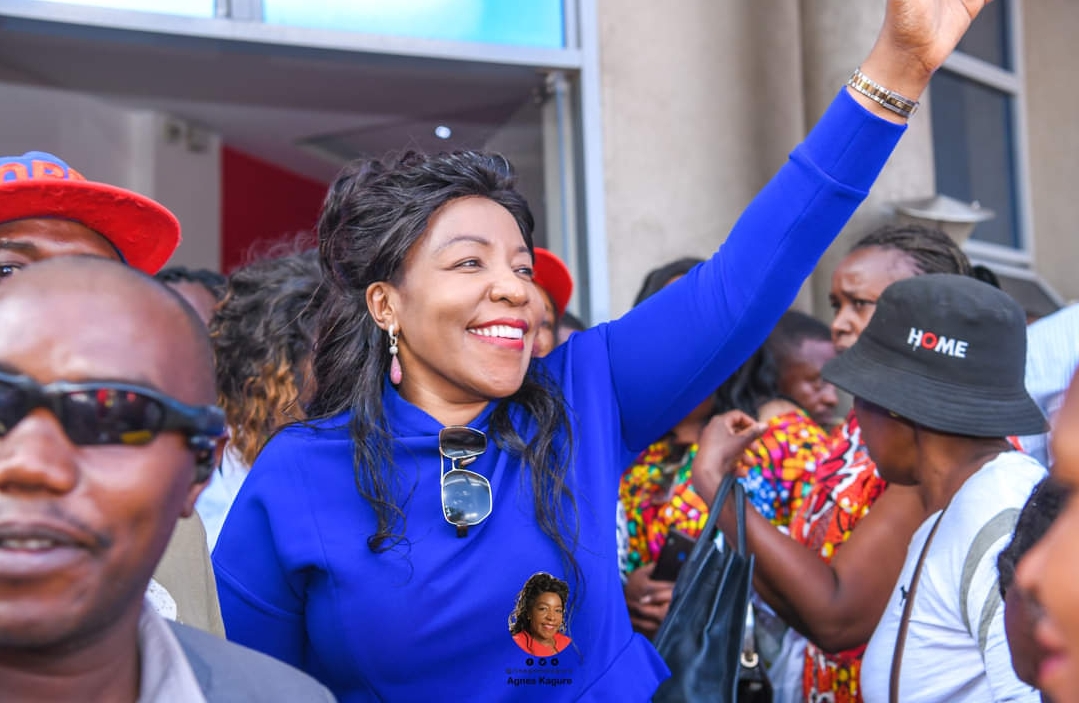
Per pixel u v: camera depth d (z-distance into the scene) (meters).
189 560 1.45
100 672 0.88
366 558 1.50
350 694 1.53
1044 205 7.20
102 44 4.63
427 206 1.54
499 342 1.54
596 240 4.26
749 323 1.58
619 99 4.48
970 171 6.72
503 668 1.48
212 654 1.04
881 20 4.81
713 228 4.67
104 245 1.49
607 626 1.53
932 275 1.79
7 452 0.78
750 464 2.45
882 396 1.69
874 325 1.79
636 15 4.55
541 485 1.53
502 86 4.41
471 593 1.48
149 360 0.84
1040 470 1.57
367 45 3.85
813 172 1.52
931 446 1.68
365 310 1.63
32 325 0.81
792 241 1.54
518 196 1.63
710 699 1.64
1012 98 7.04
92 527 0.79
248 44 3.74
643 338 1.64
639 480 2.68
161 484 0.83
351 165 1.66
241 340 2.18
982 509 1.51
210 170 7.64
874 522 1.91
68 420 0.79
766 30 4.89
